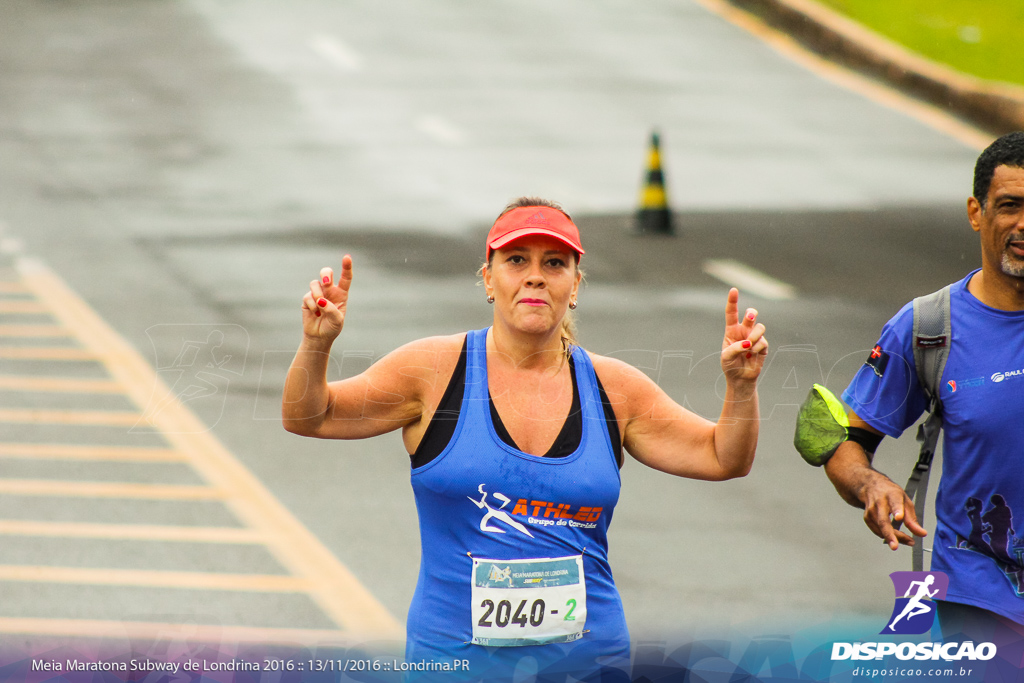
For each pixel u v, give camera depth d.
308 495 26.47
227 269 46.16
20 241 49.81
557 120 74.56
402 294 42.88
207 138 67.88
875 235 54.34
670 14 100.75
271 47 86.56
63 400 32.06
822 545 24.27
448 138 69.88
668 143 71.38
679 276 47.31
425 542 12.61
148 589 21.72
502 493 12.19
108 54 82.81
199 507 25.70
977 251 51.97
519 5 100.81
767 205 59.88
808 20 94.94
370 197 58.56
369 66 83.38
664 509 26.11
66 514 25.14
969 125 77.62
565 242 12.23
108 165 62.25
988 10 95.44
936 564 13.99
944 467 13.90
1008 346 13.32
